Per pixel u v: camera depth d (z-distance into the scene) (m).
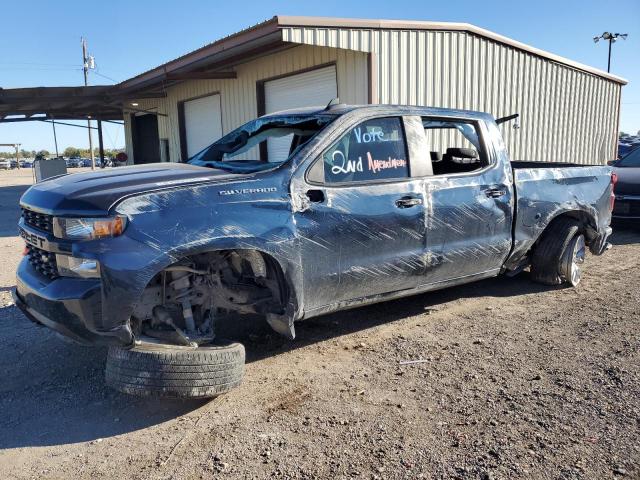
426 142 4.76
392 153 4.50
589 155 15.95
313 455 3.05
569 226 6.08
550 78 14.08
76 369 4.25
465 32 11.53
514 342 4.65
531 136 13.91
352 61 10.40
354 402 3.65
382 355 4.43
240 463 2.99
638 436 3.15
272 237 3.71
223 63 12.90
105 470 2.96
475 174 5.07
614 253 8.23
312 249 3.93
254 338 4.82
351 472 2.89
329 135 4.13
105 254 3.16
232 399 3.72
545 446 3.07
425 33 10.81
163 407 3.65
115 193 3.32
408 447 3.10
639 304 5.60
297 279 3.88
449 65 11.36
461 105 11.75
